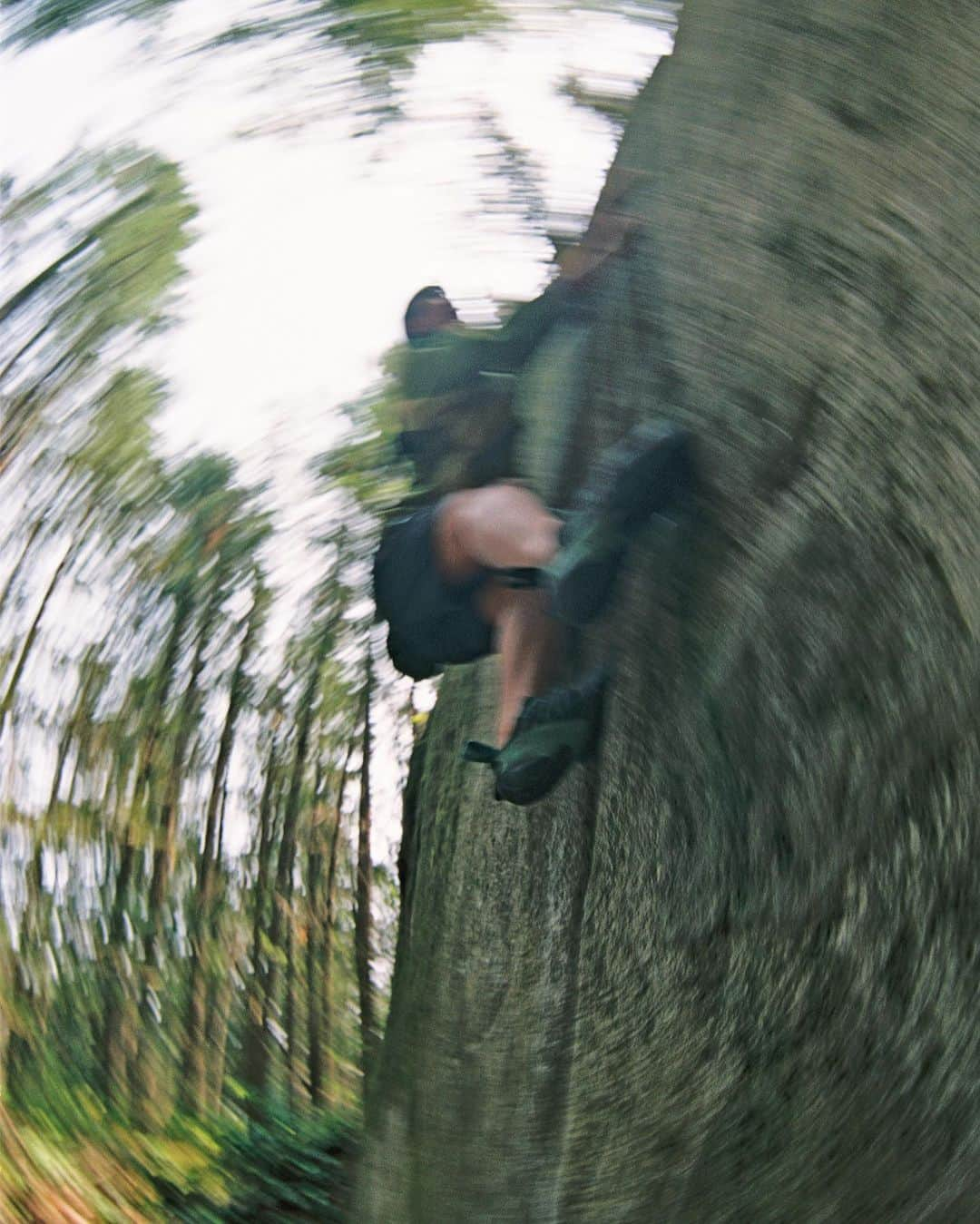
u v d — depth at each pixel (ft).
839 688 6.41
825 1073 6.59
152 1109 21.21
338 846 25.52
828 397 6.39
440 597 8.89
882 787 6.14
